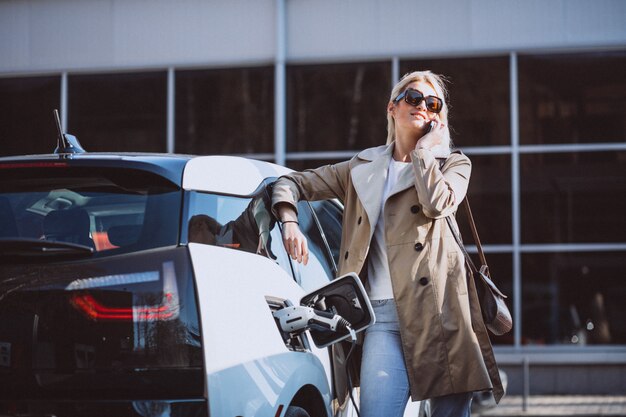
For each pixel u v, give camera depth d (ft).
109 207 13.50
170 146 55.62
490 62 53.98
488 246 53.47
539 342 53.11
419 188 14.67
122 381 12.43
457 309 14.85
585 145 53.11
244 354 13.15
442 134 15.33
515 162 53.42
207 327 12.54
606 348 52.70
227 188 14.53
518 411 45.47
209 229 13.58
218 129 55.31
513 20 53.67
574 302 52.90
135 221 13.20
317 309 14.65
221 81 55.52
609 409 46.01
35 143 56.34
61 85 56.39
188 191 13.48
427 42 54.19
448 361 14.73
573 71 53.42
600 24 53.21
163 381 12.37
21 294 12.83
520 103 53.62
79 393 12.51
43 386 12.60
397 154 15.94
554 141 53.26
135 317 12.54
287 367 14.19
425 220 14.98
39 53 56.44
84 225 13.37
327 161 54.54
